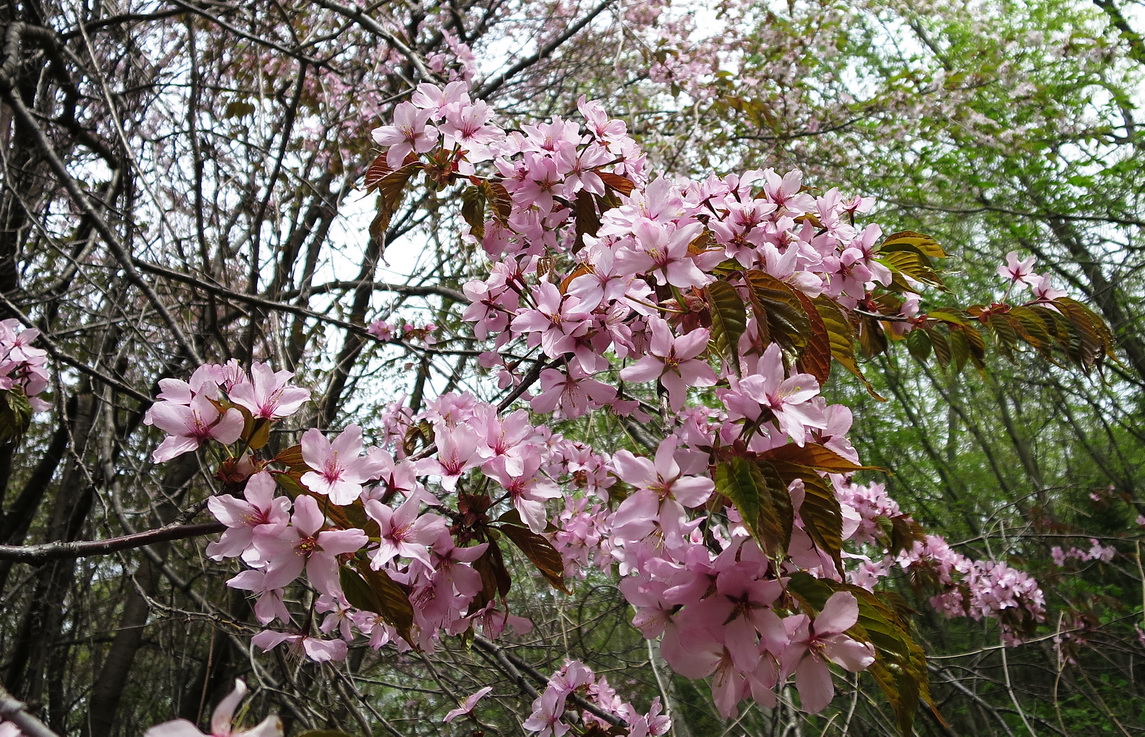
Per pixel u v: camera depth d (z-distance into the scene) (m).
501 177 2.04
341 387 5.52
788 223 1.66
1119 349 8.15
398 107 2.01
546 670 4.35
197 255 4.11
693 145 6.23
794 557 1.17
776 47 6.81
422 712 5.46
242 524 1.24
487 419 1.53
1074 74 8.05
